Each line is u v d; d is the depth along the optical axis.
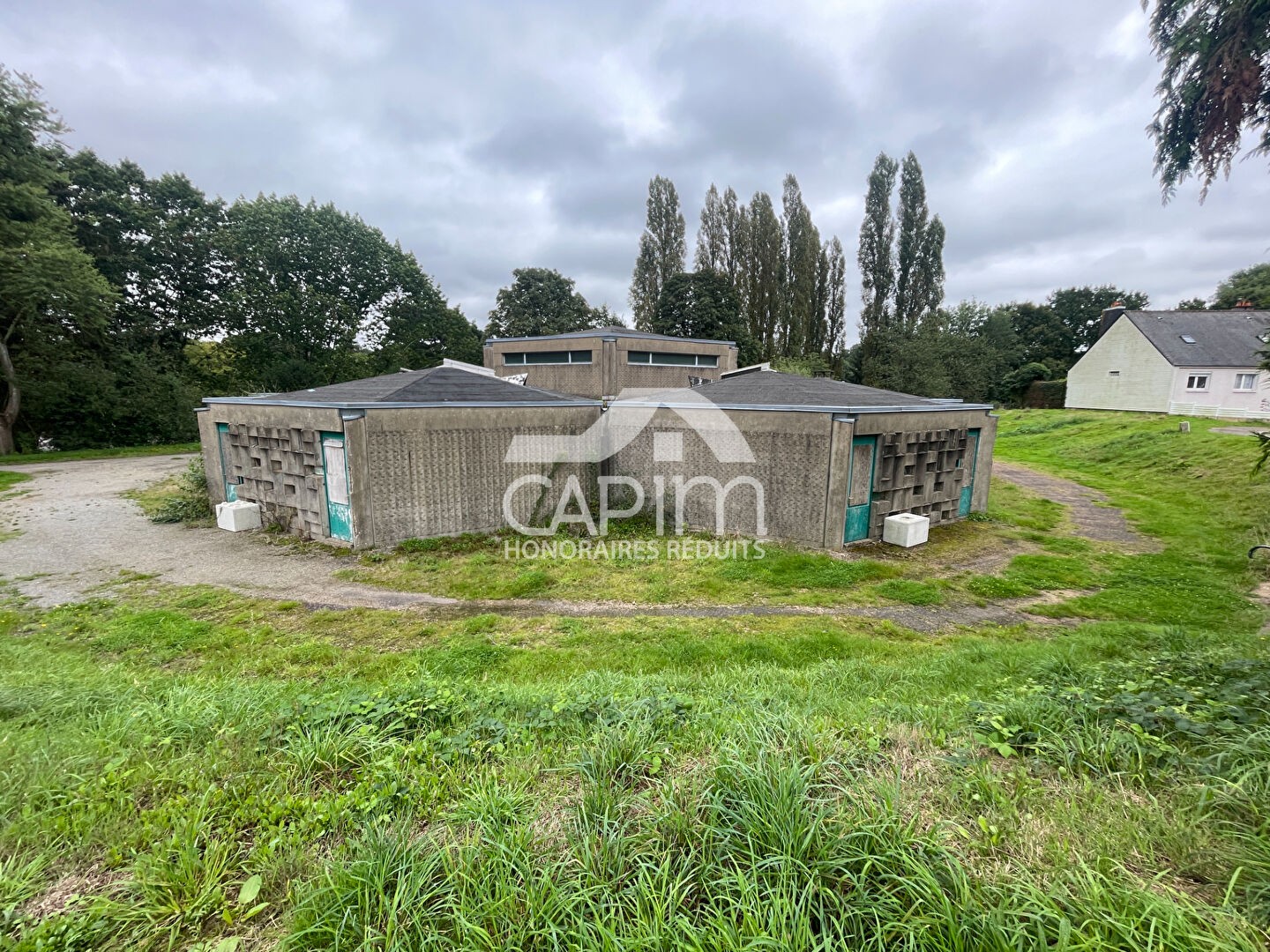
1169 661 4.76
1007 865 2.17
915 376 37.00
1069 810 2.52
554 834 2.47
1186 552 10.30
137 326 27.95
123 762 3.17
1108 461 20.22
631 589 8.63
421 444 10.89
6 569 9.45
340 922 2.04
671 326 38.31
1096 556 10.16
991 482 17.56
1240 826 2.35
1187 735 3.12
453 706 4.06
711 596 8.37
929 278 41.09
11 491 16.00
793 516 11.04
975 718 3.63
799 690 4.69
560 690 4.64
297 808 2.75
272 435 11.74
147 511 13.80
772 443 11.16
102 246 26.47
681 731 3.59
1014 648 6.04
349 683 5.19
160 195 28.98
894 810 2.36
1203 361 28.62
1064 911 1.91
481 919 2.00
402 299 38.03
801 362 33.75
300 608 7.79
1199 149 4.39
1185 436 19.31
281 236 31.19
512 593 8.42
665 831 2.39
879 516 11.05
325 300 32.09
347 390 12.74
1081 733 3.21
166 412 27.31
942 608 7.90
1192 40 4.02
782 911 1.91
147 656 6.15
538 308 42.53
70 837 2.54
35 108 21.12
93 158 26.38
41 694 4.28
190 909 2.16
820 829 2.23
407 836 2.39
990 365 41.31
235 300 29.91
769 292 40.44
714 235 41.53
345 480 10.55
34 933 2.02
